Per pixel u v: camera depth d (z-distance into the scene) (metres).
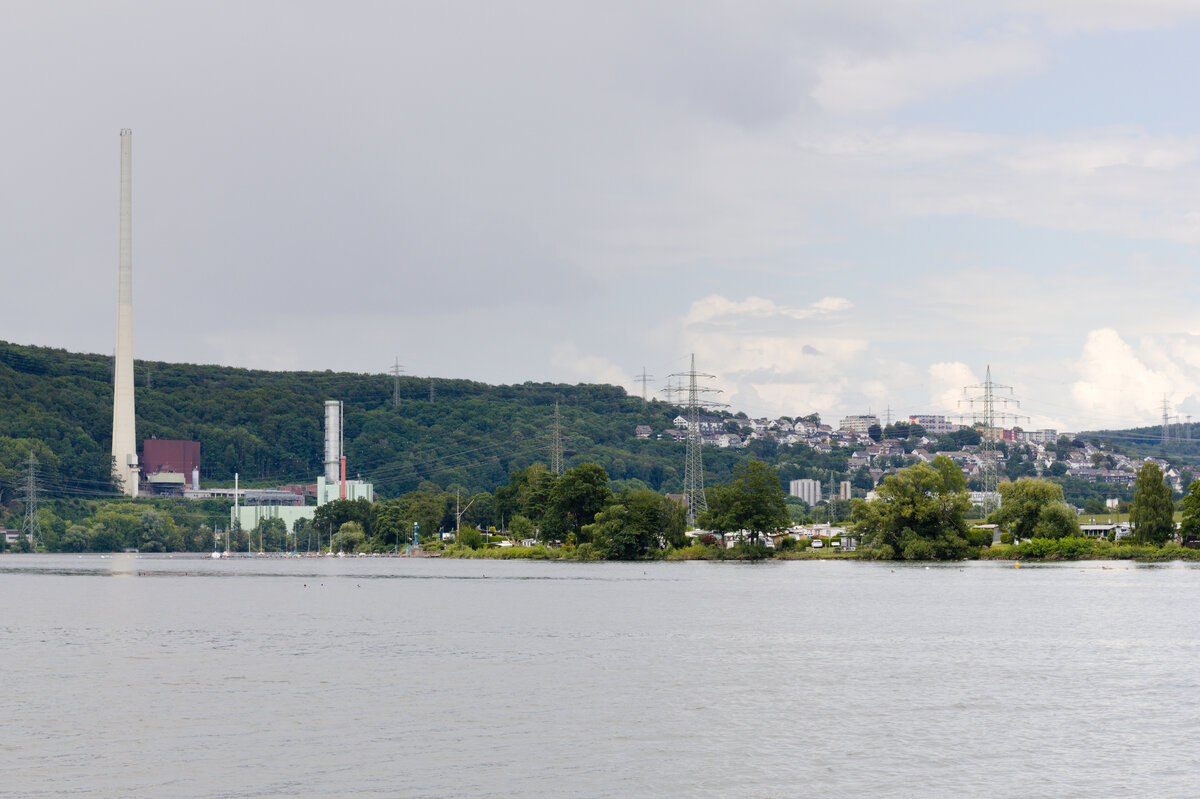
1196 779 59.53
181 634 126.94
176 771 61.59
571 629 128.00
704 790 57.75
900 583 196.88
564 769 61.72
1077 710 77.00
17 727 72.75
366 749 66.25
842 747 66.56
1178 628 123.19
